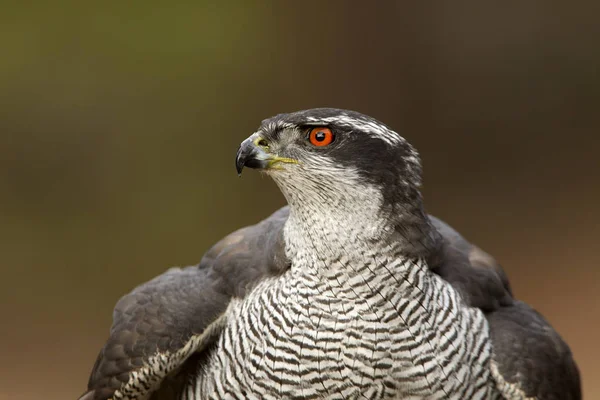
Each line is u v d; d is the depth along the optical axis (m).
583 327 13.77
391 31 18.72
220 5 17.14
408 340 5.19
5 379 12.53
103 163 16.09
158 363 5.57
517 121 18.80
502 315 5.70
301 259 5.34
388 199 5.33
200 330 5.61
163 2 16.69
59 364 12.90
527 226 16.84
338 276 5.24
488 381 5.40
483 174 18.28
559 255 15.93
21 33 16.03
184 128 16.56
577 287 14.88
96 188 15.91
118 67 16.44
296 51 18.05
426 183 18.14
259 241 5.92
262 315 5.37
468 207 17.47
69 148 16.09
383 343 5.19
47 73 16.17
